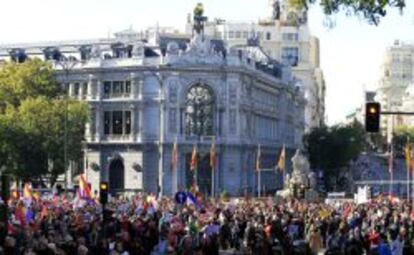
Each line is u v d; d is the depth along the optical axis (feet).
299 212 214.90
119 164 534.37
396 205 264.31
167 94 521.65
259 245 136.98
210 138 525.75
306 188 391.45
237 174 531.50
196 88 527.40
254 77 560.20
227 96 529.04
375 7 113.50
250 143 548.72
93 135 536.01
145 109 525.75
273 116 619.26
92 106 536.42
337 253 135.23
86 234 140.36
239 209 223.92
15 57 582.35
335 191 647.56
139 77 526.16
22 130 418.92
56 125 428.97
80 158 451.53
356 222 179.22
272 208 221.46
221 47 558.97
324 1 115.96
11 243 106.63
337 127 643.86
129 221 151.64
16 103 464.24
